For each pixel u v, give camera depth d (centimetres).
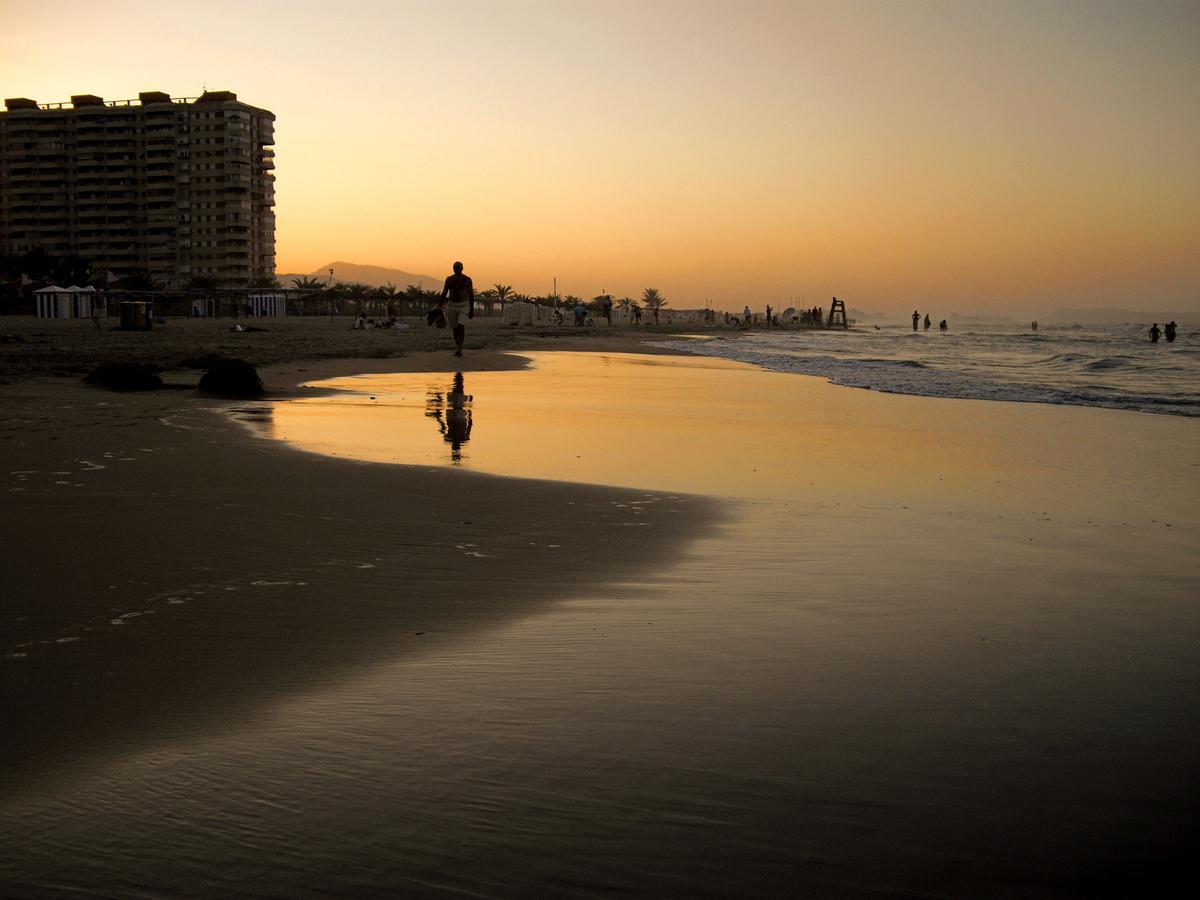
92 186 14612
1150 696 301
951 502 662
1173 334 6075
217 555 451
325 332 4103
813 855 208
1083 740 268
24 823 213
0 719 266
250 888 192
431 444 862
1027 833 219
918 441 1006
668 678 312
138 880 194
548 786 236
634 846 210
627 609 392
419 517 554
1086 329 13800
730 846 211
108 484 617
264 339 3081
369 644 338
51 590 387
